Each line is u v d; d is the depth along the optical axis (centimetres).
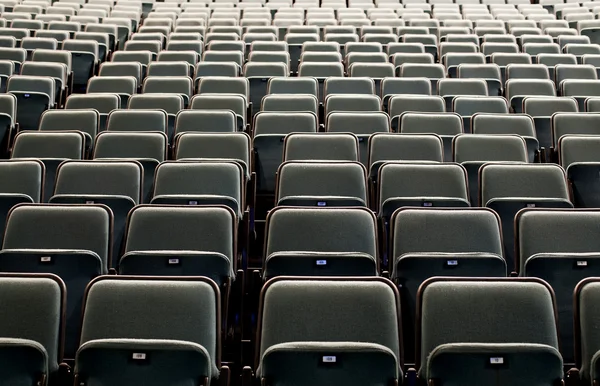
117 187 280
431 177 282
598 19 768
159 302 178
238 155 326
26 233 227
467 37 652
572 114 377
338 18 797
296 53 619
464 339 174
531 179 281
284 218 230
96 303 177
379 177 285
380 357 154
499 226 230
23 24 673
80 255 202
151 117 372
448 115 378
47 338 175
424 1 920
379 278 182
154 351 155
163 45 649
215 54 555
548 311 175
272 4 873
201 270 206
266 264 204
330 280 181
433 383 160
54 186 283
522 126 373
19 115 416
